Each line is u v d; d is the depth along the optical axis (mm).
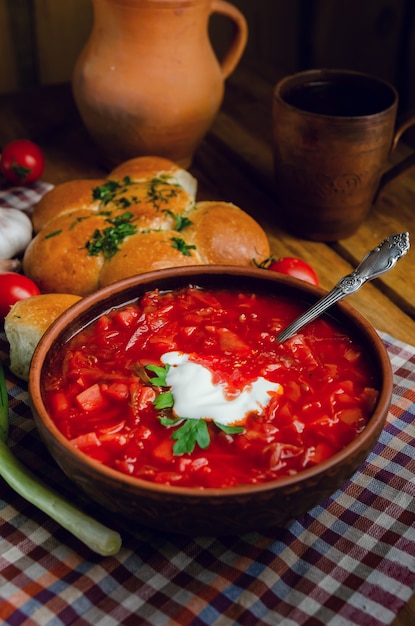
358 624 539
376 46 1185
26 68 1207
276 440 553
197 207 781
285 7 1249
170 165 825
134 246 731
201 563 573
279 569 569
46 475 623
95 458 547
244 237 750
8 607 548
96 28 873
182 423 561
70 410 573
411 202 889
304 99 839
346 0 1189
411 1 1109
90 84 875
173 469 541
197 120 888
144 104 861
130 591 558
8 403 665
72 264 738
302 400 575
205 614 545
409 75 1155
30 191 895
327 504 604
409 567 567
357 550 578
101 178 926
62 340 613
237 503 515
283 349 608
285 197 829
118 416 570
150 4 819
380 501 605
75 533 570
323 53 1261
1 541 584
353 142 769
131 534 588
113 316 633
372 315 756
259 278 647
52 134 993
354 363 601
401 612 549
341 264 814
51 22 1180
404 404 668
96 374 589
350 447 531
